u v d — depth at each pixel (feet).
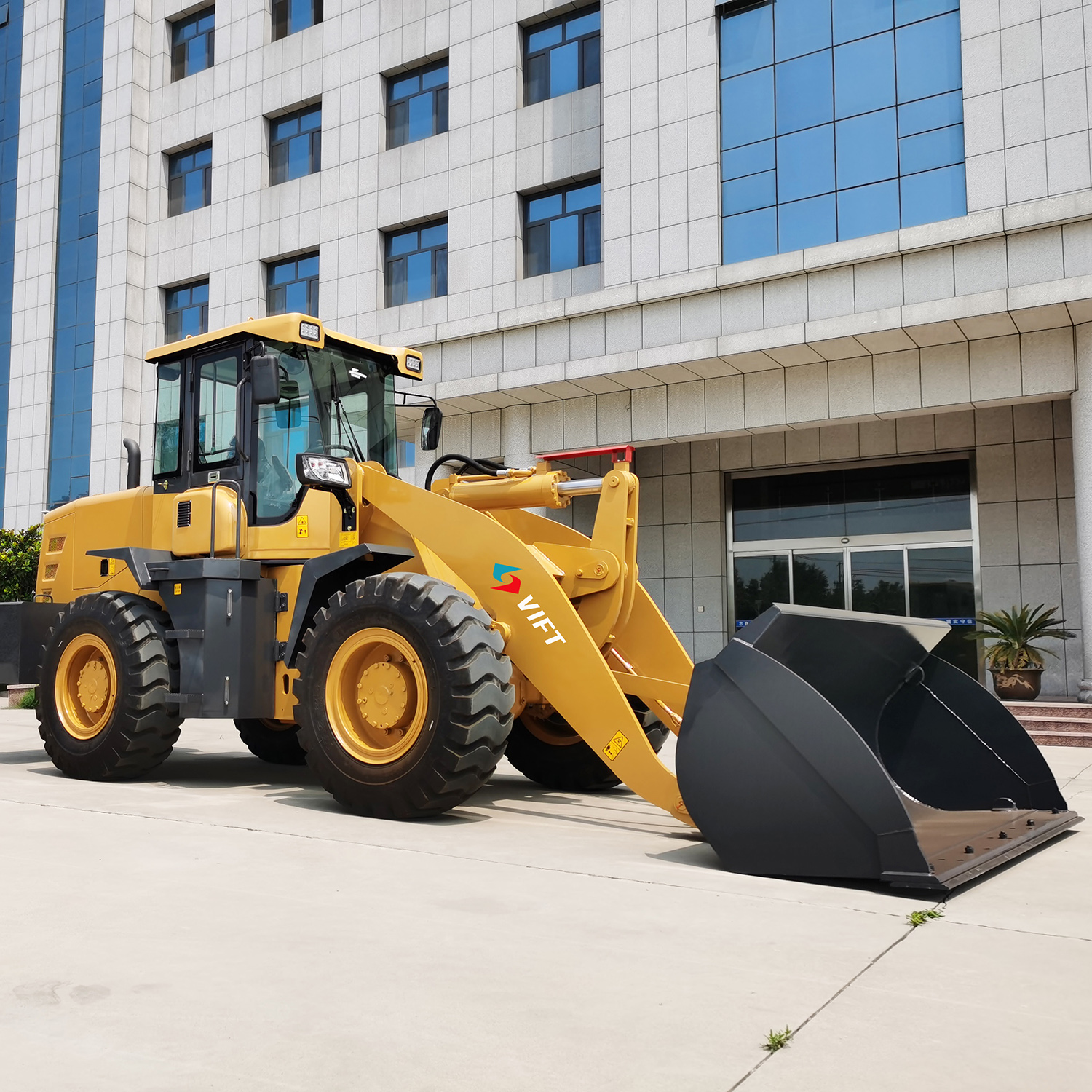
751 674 13.06
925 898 11.62
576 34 51.11
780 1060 6.98
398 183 55.98
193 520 20.80
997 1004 8.11
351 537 19.33
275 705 19.71
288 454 20.49
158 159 69.41
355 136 58.13
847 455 45.52
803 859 12.43
